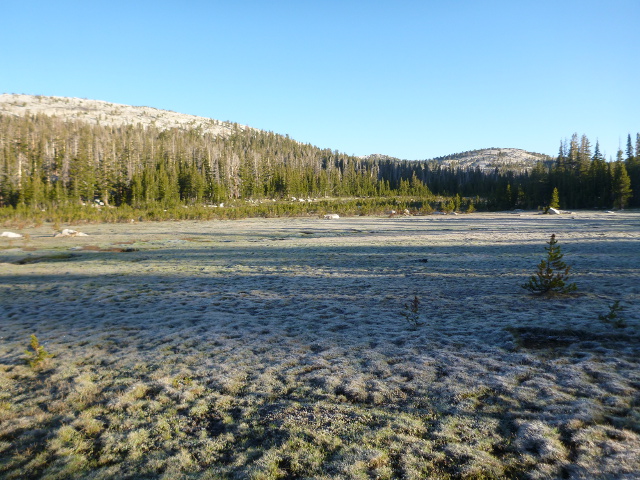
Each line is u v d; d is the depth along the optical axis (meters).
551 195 106.44
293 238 45.06
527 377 7.49
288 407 6.80
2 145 122.75
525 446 5.29
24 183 95.50
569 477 4.62
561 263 14.54
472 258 25.95
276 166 167.75
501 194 112.50
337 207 105.69
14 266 26.30
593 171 104.69
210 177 134.25
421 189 172.88
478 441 5.48
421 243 36.00
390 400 6.88
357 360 8.91
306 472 5.05
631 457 4.86
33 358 9.25
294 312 13.80
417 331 10.95
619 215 70.88
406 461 5.13
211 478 5.04
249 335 11.21
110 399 7.41
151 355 9.77
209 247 36.75
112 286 19.36
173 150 152.00
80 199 107.81
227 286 18.97
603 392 6.62
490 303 13.84
